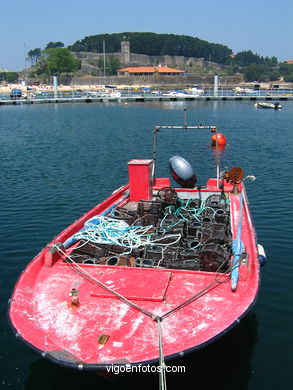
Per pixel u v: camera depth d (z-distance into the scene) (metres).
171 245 8.24
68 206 15.44
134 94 102.25
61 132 40.03
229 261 7.33
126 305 6.12
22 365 6.92
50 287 6.70
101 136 36.72
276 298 8.84
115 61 176.75
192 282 6.70
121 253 7.91
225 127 43.31
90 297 6.35
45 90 142.25
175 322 5.73
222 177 12.38
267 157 25.69
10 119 54.41
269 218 13.80
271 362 6.92
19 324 5.75
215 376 6.56
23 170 22.02
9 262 10.55
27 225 13.31
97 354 5.21
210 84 159.38
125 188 12.45
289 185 18.30
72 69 178.38
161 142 32.84
